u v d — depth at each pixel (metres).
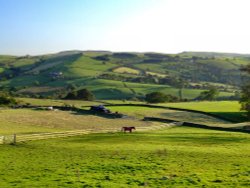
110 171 38.19
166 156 48.09
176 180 33.28
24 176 36.41
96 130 80.19
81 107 141.38
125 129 84.31
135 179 34.06
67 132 73.38
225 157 47.81
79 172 37.94
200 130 90.38
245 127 96.44
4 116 109.31
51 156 49.25
